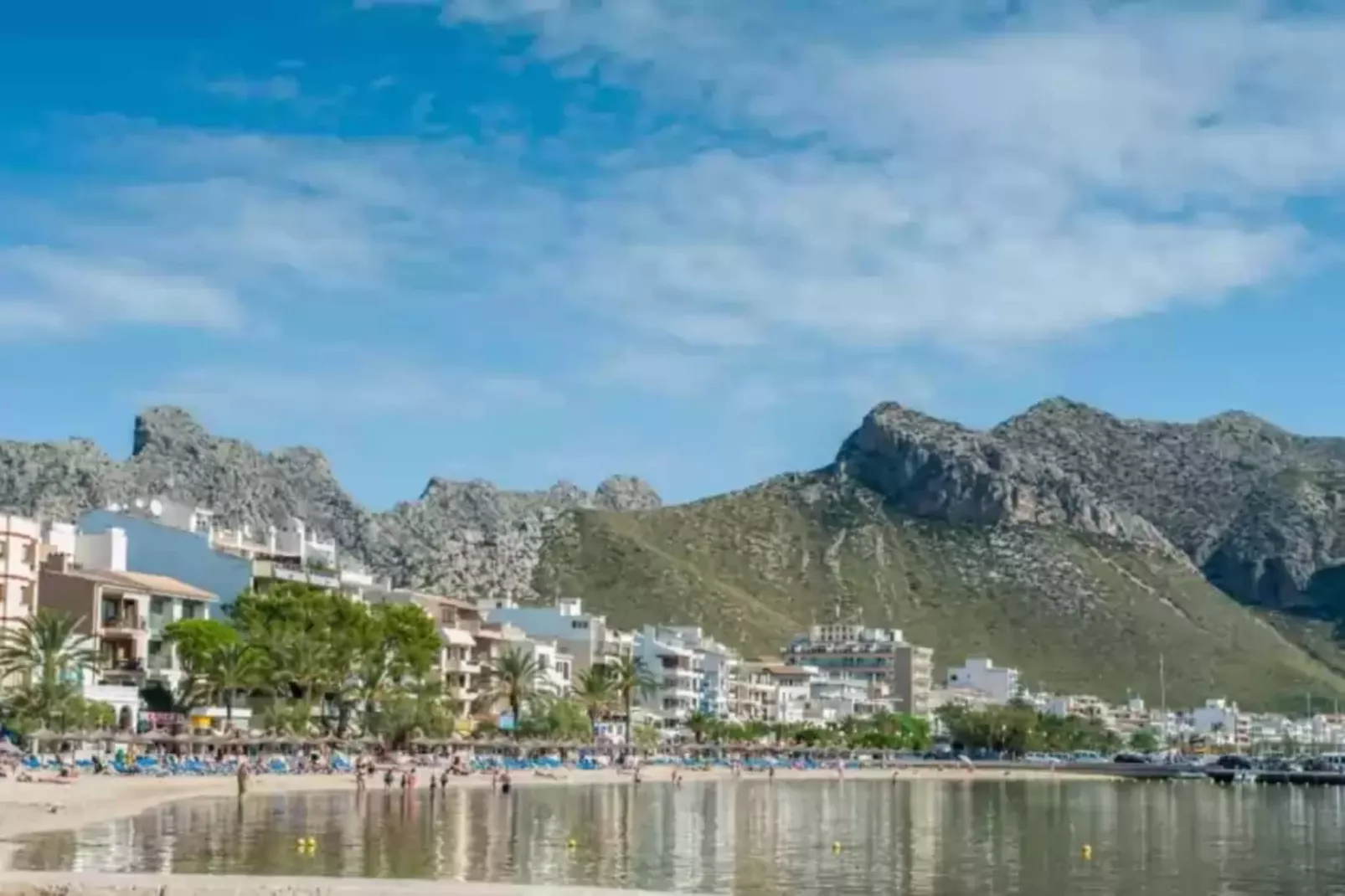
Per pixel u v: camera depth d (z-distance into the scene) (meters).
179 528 187.62
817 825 114.12
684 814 123.38
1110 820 131.50
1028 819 129.25
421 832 93.88
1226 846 103.50
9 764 117.94
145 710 151.75
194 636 155.38
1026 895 70.12
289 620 167.00
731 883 71.88
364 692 172.75
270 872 68.38
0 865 67.25
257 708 170.75
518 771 177.75
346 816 105.25
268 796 124.75
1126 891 72.81
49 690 128.12
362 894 50.75
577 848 87.00
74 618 148.88
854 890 70.12
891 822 119.94
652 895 52.12
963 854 90.50
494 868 74.62
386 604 191.12
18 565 143.38
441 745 183.88
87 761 128.88
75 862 69.62
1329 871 84.88
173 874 59.28
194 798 116.81
